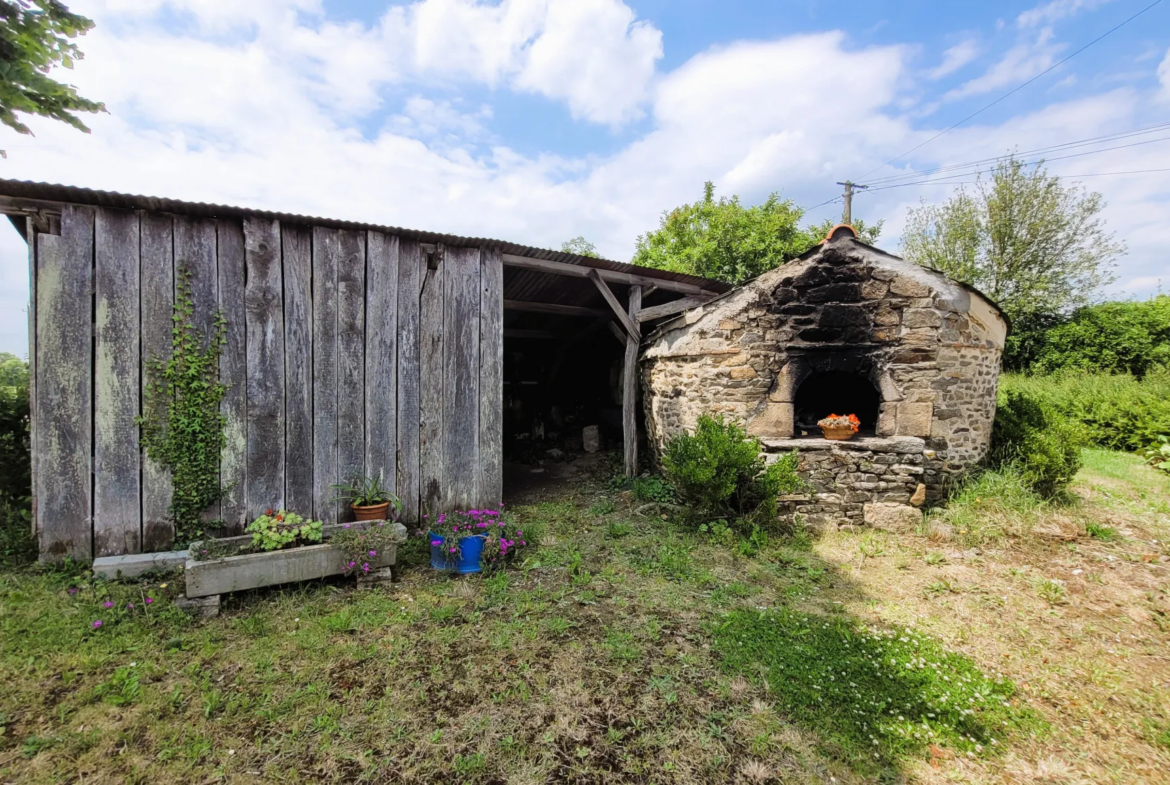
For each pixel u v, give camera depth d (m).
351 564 3.64
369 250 4.73
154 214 4.00
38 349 3.74
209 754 2.15
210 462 4.16
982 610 3.58
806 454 5.31
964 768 2.17
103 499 3.90
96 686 2.51
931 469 5.42
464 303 5.21
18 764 2.05
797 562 4.36
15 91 2.43
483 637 3.10
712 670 2.80
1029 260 13.85
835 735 2.32
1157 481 6.92
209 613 3.24
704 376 5.82
